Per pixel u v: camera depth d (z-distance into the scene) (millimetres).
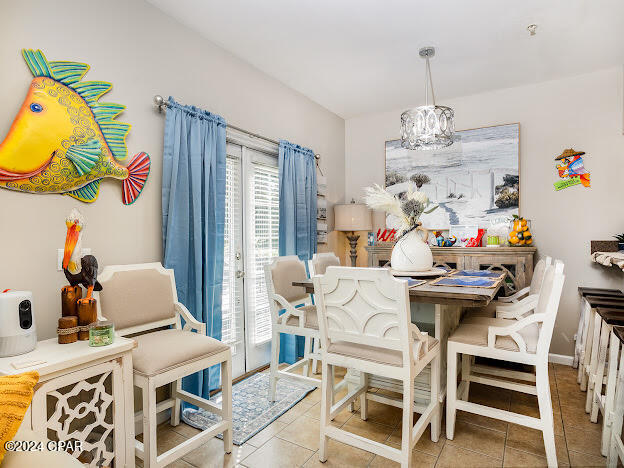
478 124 3771
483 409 1910
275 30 2582
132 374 1574
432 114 2705
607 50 2883
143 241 2215
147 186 2240
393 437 2045
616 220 3195
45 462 851
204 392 2465
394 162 4238
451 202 3871
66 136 1804
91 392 1883
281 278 2678
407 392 1597
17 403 851
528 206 3539
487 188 3701
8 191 1646
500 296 3279
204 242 2510
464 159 3818
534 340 1865
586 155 3305
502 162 3635
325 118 4172
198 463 1821
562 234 3393
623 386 1647
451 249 3477
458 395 2107
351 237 4316
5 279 1634
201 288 2439
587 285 3281
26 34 1697
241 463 1822
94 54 1966
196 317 2408
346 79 3404
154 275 2107
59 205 1827
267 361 3281
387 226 4328
